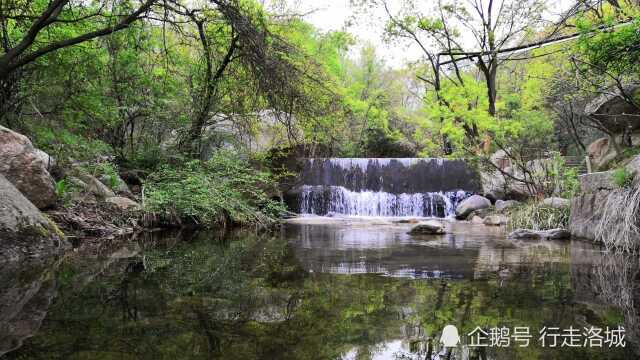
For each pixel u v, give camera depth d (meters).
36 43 6.54
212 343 1.62
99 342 1.62
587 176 5.84
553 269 3.36
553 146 11.27
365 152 18.09
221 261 3.74
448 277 3.00
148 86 8.56
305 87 7.70
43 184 5.10
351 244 5.21
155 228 6.47
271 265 3.54
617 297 2.41
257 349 1.56
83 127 8.27
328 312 2.07
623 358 1.52
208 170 8.26
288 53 7.32
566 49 7.21
